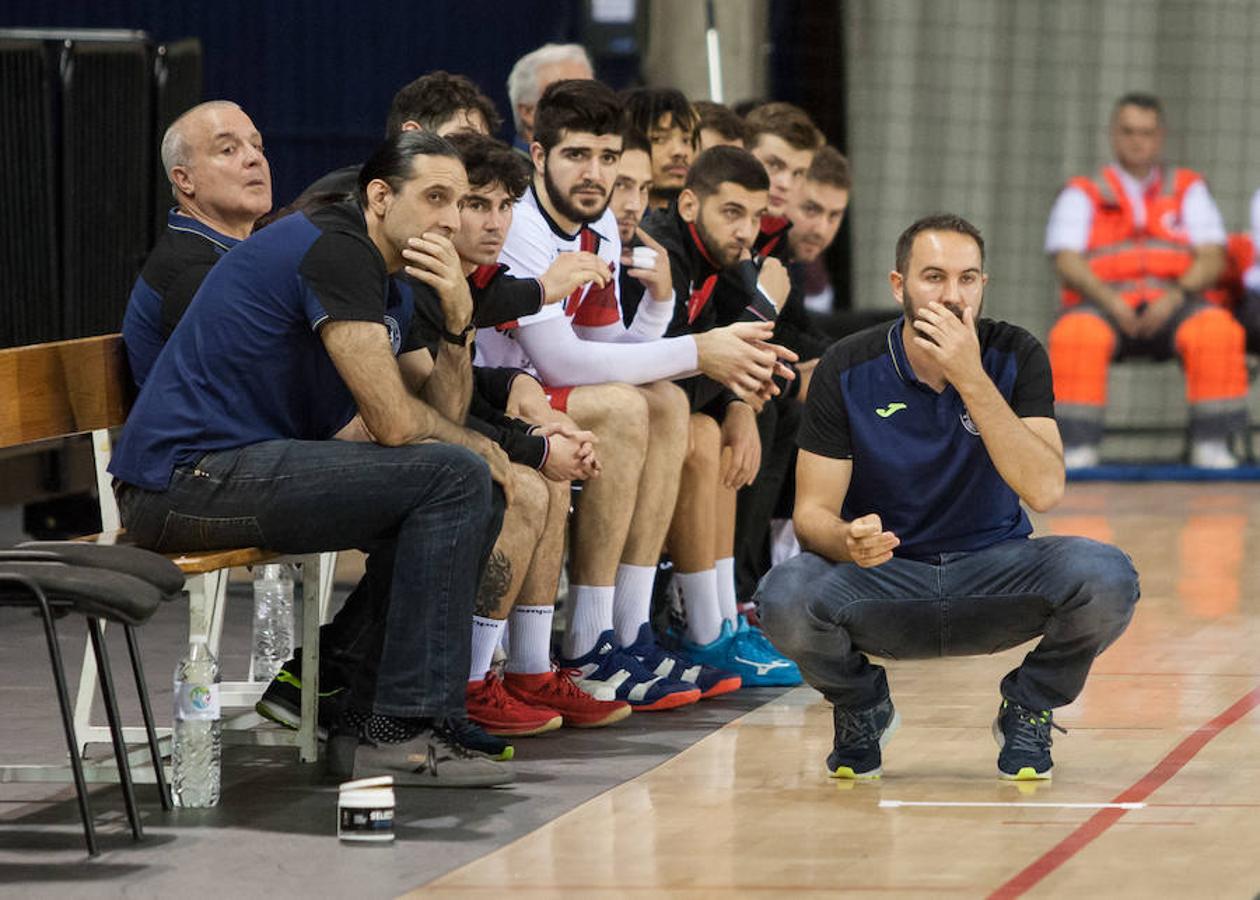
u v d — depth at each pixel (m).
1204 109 31.30
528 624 13.15
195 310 11.02
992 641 11.41
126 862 9.63
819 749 12.40
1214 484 28.81
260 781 11.44
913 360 11.29
